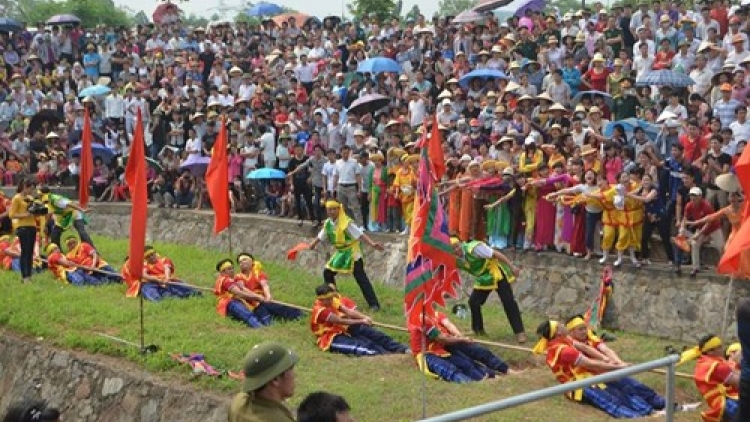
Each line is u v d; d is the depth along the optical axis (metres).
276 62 28.16
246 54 30.41
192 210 25.41
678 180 17.00
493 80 23.08
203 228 24.86
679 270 16.41
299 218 22.78
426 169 12.48
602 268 17.38
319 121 23.67
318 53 28.31
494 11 28.95
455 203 19.34
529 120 20.47
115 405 14.39
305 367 14.42
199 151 25.30
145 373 14.48
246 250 23.66
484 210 19.23
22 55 33.62
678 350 15.44
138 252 15.30
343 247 17.97
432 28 28.19
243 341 15.66
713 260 16.75
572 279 17.80
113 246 24.39
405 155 20.77
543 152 18.95
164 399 13.80
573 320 13.33
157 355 14.91
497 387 13.38
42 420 6.86
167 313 17.56
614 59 22.88
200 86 27.70
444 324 14.64
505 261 15.94
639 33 22.36
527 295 18.34
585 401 12.60
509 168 18.73
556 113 20.48
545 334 13.15
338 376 13.93
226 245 24.08
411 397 12.89
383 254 20.95
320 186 22.25
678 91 21.20
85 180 19.36
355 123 23.09
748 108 18.73
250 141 24.53
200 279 20.78
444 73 25.14
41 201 20.94
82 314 17.45
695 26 22.89
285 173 23.55
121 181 27.44
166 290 19.08
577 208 17.80
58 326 16.89
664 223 17.02
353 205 21.53
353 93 25.03
